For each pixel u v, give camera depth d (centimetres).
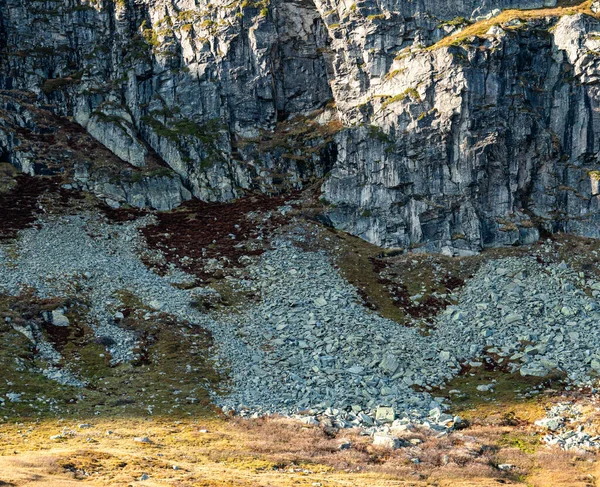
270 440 4806
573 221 9244
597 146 9650
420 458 4666
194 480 3675
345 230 9669
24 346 5994
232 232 9281
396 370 6234
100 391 5588
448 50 9825
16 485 3172
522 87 9775
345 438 4934
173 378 5894
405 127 9956
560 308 7212
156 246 8788
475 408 5712
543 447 5028
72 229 8831
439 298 7869
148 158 10769
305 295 7619
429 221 9294
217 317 7150
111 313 6850
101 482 3434
